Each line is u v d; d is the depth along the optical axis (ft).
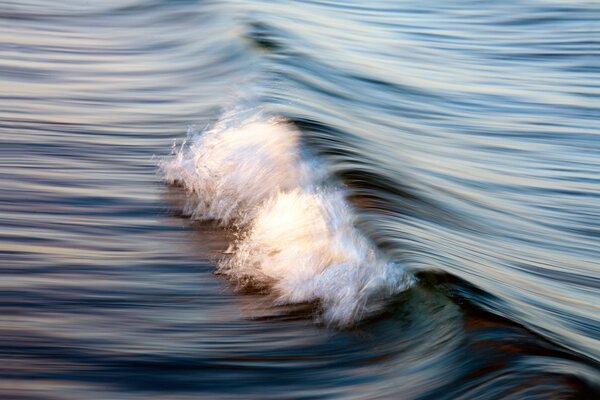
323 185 69.77
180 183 76.64
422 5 183.21
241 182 72.64
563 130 105.09
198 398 45.88
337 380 47.24
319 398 45.65
